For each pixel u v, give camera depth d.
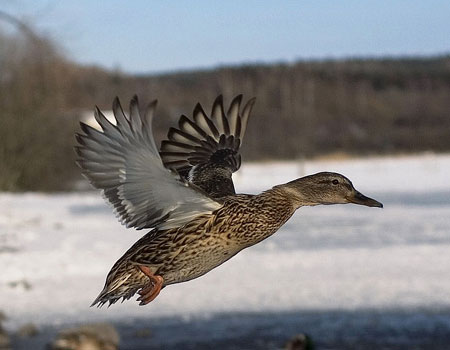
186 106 70.94
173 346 13.56
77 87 47.38
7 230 24.66
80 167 5.38
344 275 18.30
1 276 18.23
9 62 38.97
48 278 18.14
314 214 30.66
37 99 39.22
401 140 83.25
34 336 13.85
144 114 5.32
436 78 105.81
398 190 40.97
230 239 5.96
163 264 5.86
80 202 34.72
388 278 17.88
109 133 5.42
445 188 41.53
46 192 40.31
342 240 23.41
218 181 6.33
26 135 39.09
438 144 82.62
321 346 13.52
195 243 5.86
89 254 20.83
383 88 101.00
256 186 42.09
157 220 5.68
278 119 84.75
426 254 20.69
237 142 6.68
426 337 13.94
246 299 16.39
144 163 5.46
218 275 18.59
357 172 55.22
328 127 84.88
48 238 23.33
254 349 13.44
